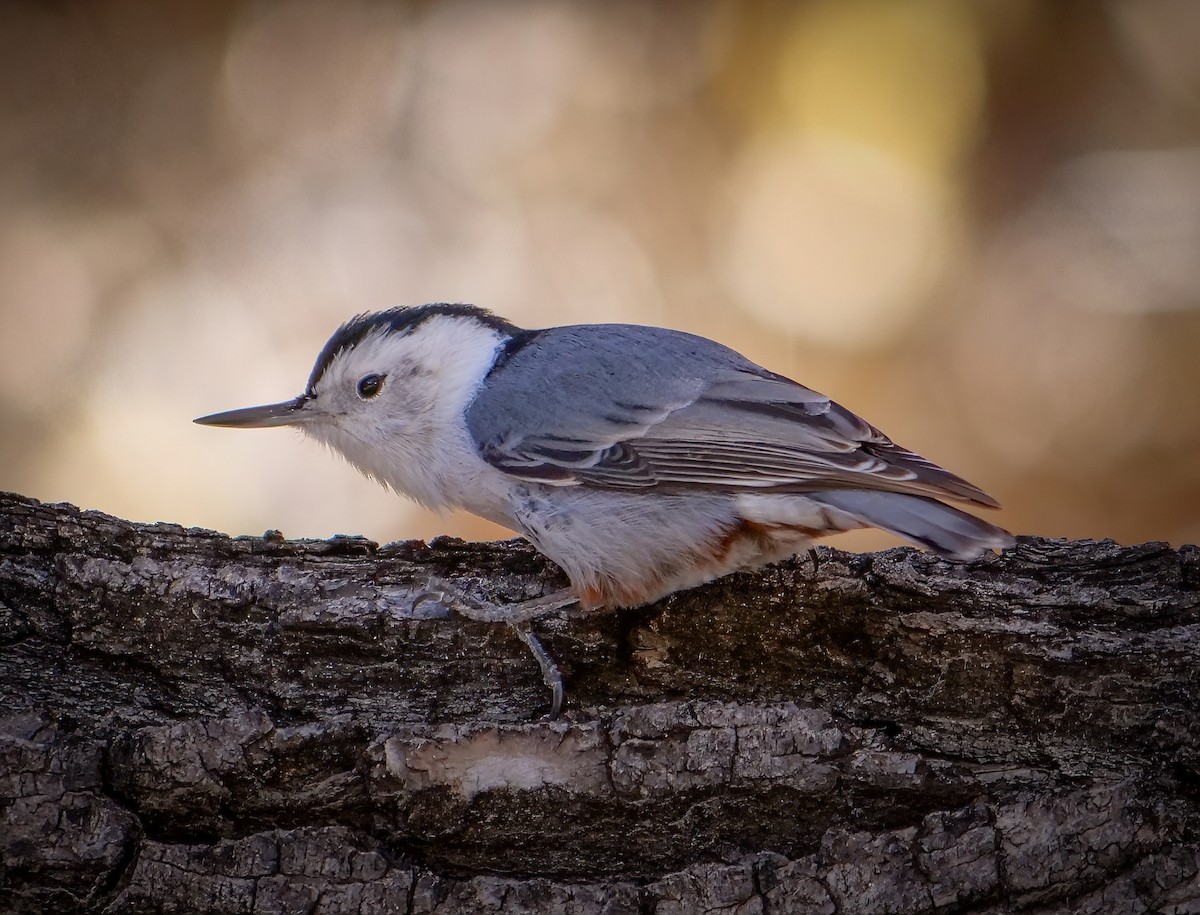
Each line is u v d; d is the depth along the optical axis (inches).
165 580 233.0
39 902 202.1
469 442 269.7
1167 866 204.5
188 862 203.8
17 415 471.2
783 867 207.8
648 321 503.5
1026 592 233.1
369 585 239.5
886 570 237.9
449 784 212.2
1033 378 494.0
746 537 244.7
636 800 213.8
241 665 233.0
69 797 205.0
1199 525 455.5
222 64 557.6
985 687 229.9
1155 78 528.7
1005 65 534.0
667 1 553.6
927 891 204.8
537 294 510.3
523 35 560.7
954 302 509.0
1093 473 474.9
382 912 204.1
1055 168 527.2
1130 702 223.8
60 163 529.3
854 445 248.1
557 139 538.3
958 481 242.2
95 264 508.4
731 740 214.2
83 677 229.1
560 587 250.5
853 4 538.6
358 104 552.7
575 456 258.4
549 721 220.2
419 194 530.0
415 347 281.1
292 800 210.5
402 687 235.9
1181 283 502.0
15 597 230.4
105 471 463.5
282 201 529.0
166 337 497.4
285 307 502.3
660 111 540.7
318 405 290.5
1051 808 207.8
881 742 219.3
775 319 507.2
